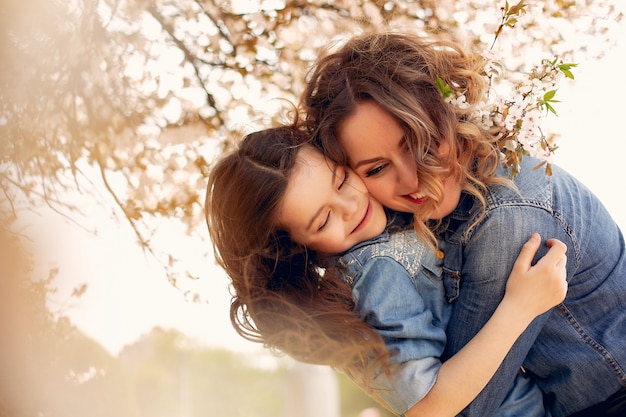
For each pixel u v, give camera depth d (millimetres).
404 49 1818
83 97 2486
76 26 2387
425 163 1689
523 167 1840
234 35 2740
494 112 1783
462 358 1681
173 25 2676
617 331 1847
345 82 1781
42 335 1989
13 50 2184
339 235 1799
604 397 1839
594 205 1935
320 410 3422
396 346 1715
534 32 2588
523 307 1674
